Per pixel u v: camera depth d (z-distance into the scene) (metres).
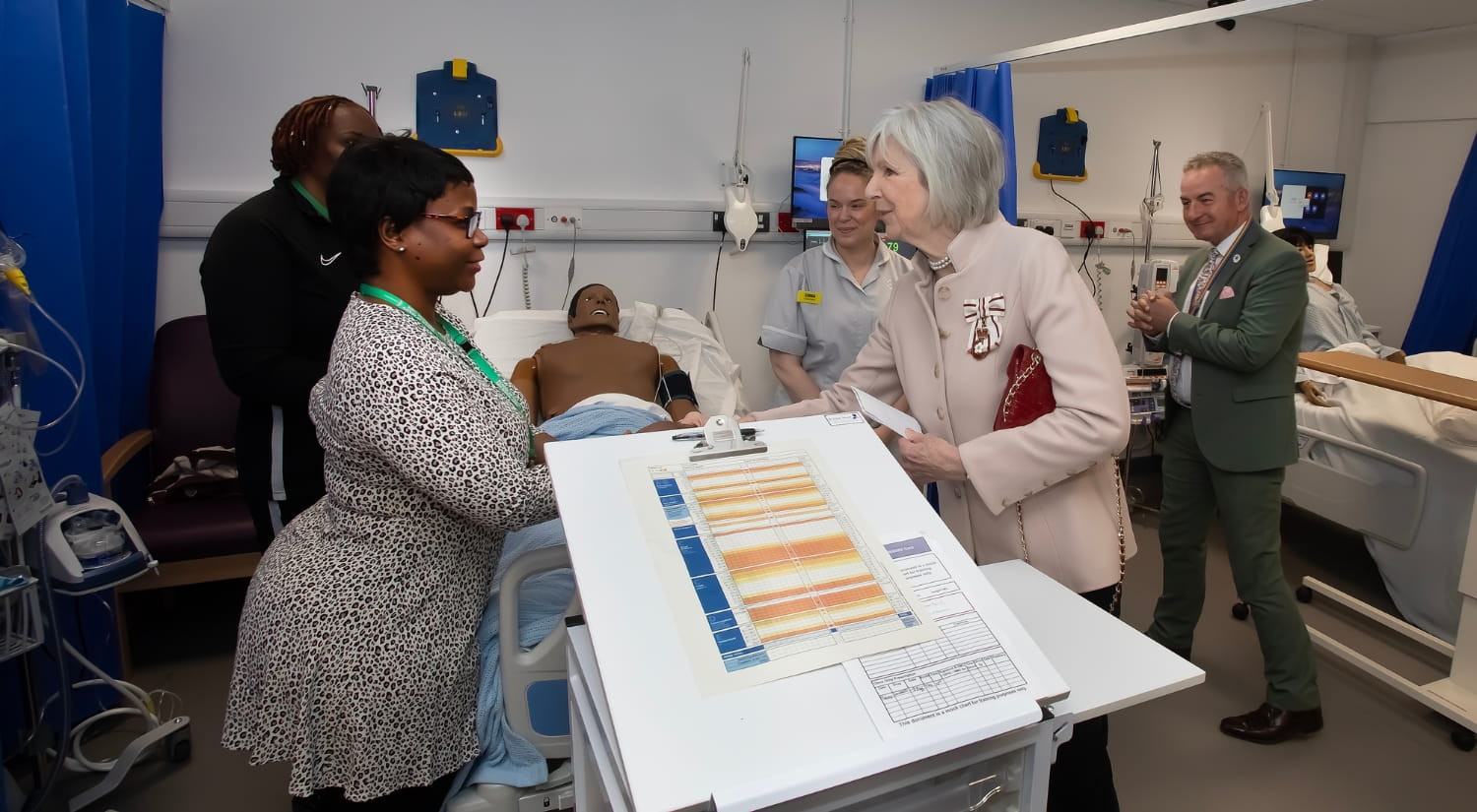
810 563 0.88
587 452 0.95
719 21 3.13
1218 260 2.13
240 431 1.68
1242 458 1.98
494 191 2.92
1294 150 4.46
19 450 1.40
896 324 1.41
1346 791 1.85
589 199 3.04
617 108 3.03
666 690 0.73
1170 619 2.34
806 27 3.29
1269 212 3.68
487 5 2.79
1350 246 4.58
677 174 3.17
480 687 1.27
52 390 1.74
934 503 2.17
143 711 1.92
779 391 2.64
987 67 3.09
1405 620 2.61
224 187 2.59
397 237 1.06
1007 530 1.30
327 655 1.10
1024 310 1.21
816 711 0.75
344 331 1.05
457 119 2.78
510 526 1.05
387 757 1.13
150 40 2.37
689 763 0.68
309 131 1.63
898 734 0.74
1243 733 2.04
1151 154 4.23
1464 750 1.98
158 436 2.47
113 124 2.11
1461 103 4.00
